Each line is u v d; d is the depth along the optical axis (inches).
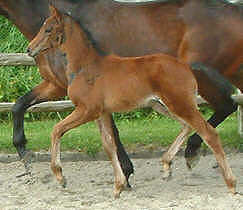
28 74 429.1
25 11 267.3
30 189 259.0
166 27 249.6
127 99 232.1
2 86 419.8
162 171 288.5
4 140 328.2
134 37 251.3
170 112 238.8
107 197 241.6
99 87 232.5
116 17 253.8
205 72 245.8
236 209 218.4
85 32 237.3
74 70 235.3
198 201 228.2
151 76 230.1
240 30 246.1
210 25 246.8
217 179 271.4
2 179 276.8
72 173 288.8
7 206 229.6
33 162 306.3
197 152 262.1
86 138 328.8
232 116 411.2
